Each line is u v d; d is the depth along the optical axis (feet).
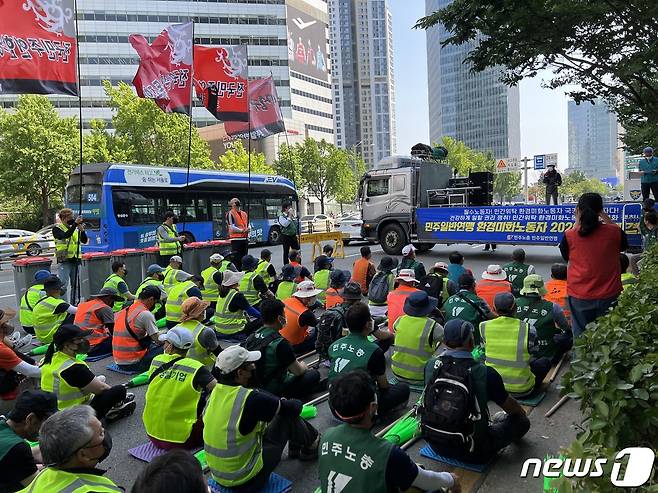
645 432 7.51
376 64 581.53
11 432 9.89
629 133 33.30
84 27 234.38
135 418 16.74
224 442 10.99
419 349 17.03
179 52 40.96
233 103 47.62
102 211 56.18
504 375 15.48
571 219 42.45
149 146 112.68
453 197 53.31
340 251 64.90
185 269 42.70
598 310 15.46
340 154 191.21
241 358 11.21
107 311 23.27
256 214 78.48
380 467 7.77
